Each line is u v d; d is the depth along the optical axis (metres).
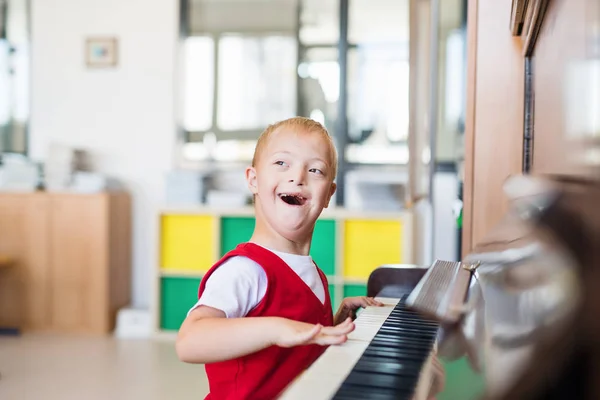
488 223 1.31
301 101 4.23
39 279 4.01
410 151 2.25
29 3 4.42
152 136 4.33
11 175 4.11
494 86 1.30
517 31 1.20
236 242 3.86
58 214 3.99
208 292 0.95
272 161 1.02
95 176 4.05
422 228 3.96
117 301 4.14
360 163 4.17
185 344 0.83
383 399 0.50
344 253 3.74
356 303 1.19
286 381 0.95
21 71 4.45
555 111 0.60
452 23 3.99
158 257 3.88
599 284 0.33
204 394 2.84
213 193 3.92
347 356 0.68
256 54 4.25
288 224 1.02
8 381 3.00
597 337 0.33
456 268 0.90
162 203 4.05
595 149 0.35
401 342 0.70
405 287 1.27
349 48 4.16
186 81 4.31
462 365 0.51
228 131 4.29
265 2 4.23
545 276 0.39
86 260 3.98
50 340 3.80
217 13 4.28
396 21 4.11
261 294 0.98
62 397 2.78
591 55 0.39
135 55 4.33
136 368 3.24
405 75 4.11
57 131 4.42
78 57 4.38
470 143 1.32
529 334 0.40
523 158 1.22
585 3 0.41
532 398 0.35
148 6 4.30
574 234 0.37
